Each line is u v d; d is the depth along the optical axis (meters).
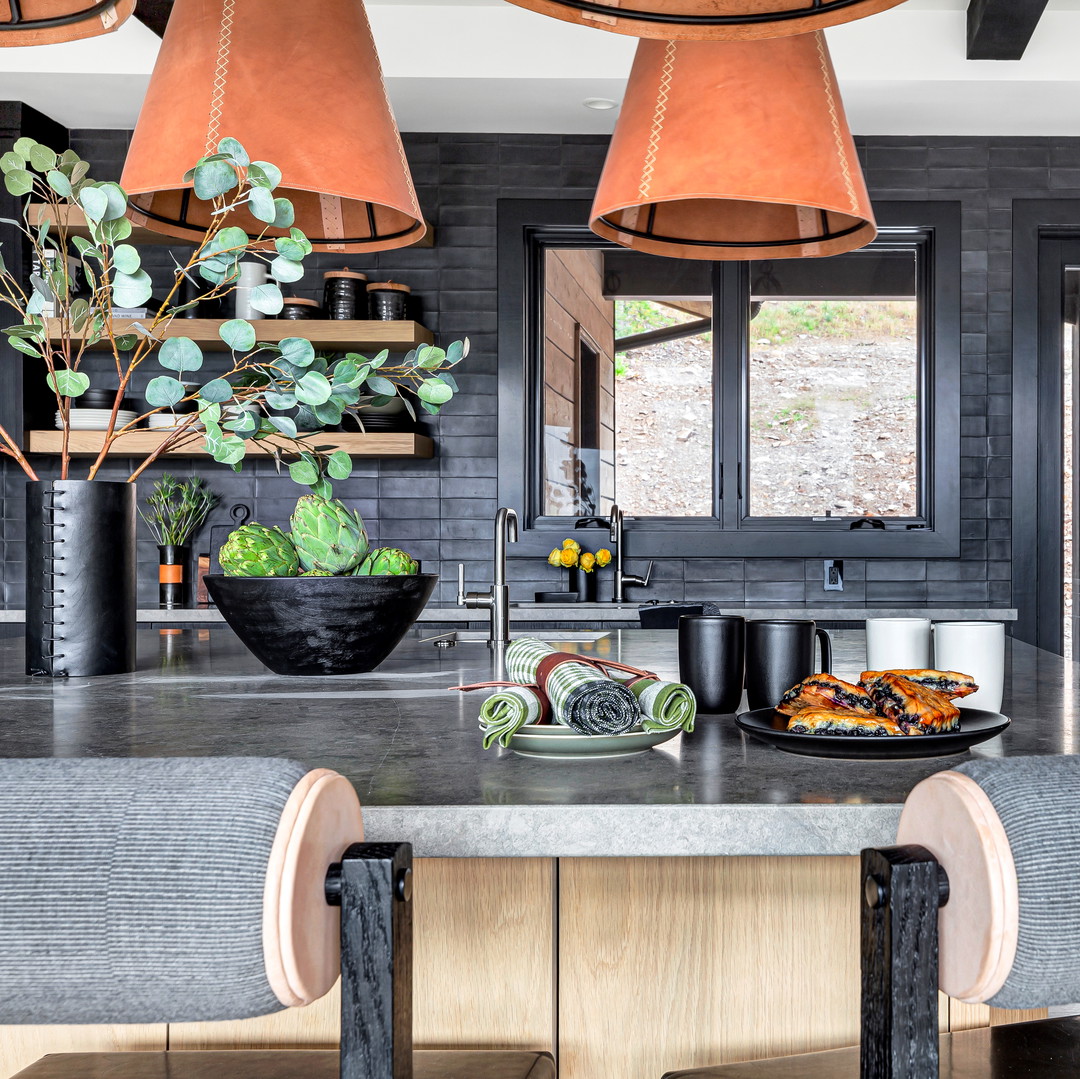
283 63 1.39
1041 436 4.51
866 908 0.57
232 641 2.27
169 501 4.35
